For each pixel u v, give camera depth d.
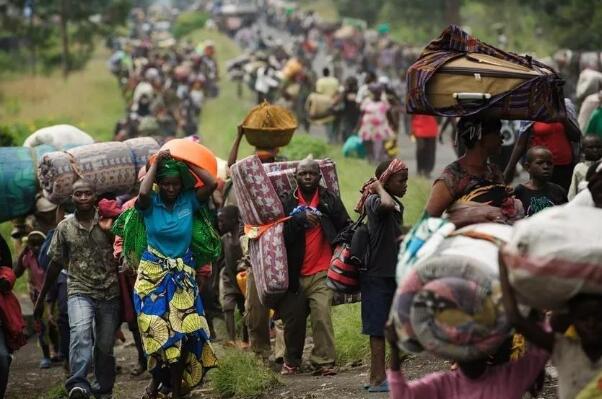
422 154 44.22
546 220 10.99
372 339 18.08
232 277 23.83
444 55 14.22
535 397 14.30
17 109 86.25
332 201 20.30
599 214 11.09
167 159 18.41
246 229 20.56
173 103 68.56
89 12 115.81
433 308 11.82
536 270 10.90
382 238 17.75
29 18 112.94
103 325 19.77
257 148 24.86
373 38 139.12
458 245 12.10
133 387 21.98
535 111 13.77
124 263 19.38
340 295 20.62
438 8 137.25
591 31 69.69
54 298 24.95
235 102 97.75
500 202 14.13
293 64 66.50
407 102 14.03
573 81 49.09
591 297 11.05
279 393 19.17
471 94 13.66
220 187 25.19
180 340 18.38
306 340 24.69
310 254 20.31
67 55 119.56
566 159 24.64
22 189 26.22
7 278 19.16
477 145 14.08
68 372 22.91
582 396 11.47
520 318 11.48
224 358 20.70
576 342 11.61
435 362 20.03
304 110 65.69
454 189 14.05
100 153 24.83
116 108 91.38
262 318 21.92
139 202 18.31
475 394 12.76
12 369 25.56
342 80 99.62
